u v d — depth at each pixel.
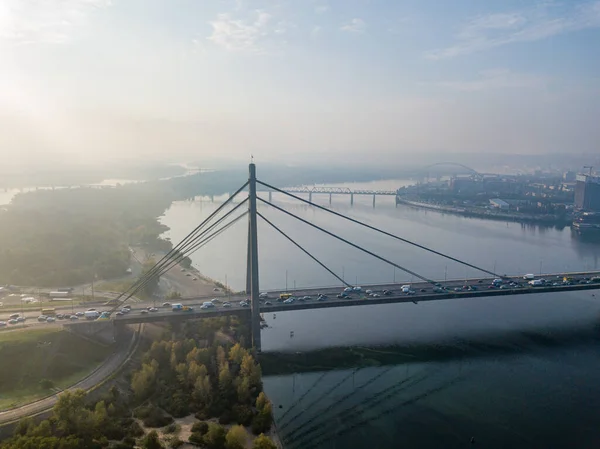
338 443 153.00
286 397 179.75
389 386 188.62
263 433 154.50
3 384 167.12
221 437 141.50
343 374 197.62
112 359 190.50
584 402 177.75
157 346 191.75
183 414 159.62
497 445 153.38
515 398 180.75
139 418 156.50
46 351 182.12
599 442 155.12
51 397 161.25
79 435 139.25
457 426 162.88
